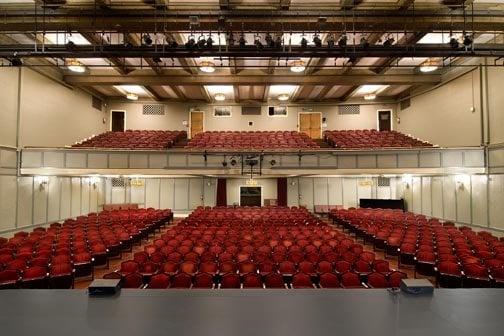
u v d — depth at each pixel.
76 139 20.47
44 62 17.00
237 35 13.98
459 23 11.98
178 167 17.67
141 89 22.91
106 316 3.53
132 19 11.78
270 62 17.50
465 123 17.47
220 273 8.11
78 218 16.67
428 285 4.16
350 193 24.73
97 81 18.88
